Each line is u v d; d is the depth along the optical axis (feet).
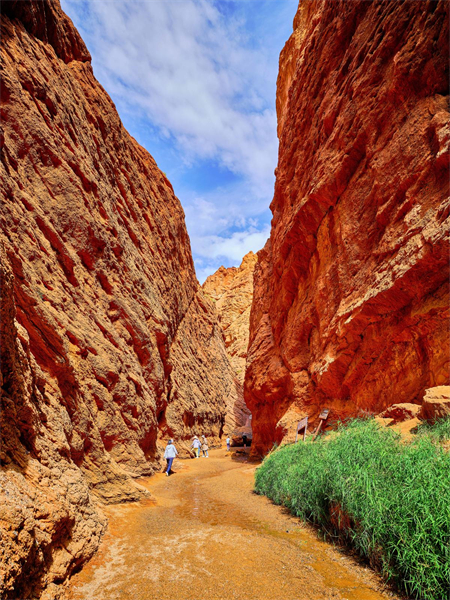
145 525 17.42
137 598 10.01
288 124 55.47
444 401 16.53
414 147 24.61
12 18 31.12
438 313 21.31
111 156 51.67
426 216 22.21
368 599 9.69
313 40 44.80
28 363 14.98
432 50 24.53
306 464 18.75
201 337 107.14
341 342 31.48
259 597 9.98
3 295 12.05
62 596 9.84
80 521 13.70
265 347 59.21
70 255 29.09
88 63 49.39
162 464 41.93
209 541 14.62
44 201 28.53
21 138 26.99
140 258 52.85
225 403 115.44
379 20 30.58
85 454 21.21
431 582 9.04
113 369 29.22
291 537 15.02
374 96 30.07
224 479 33.22
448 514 9.42
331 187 35.65
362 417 27.99
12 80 27.09
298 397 40.78
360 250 30.81
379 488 12.23
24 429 13.35
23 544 8.69
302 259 46.80
